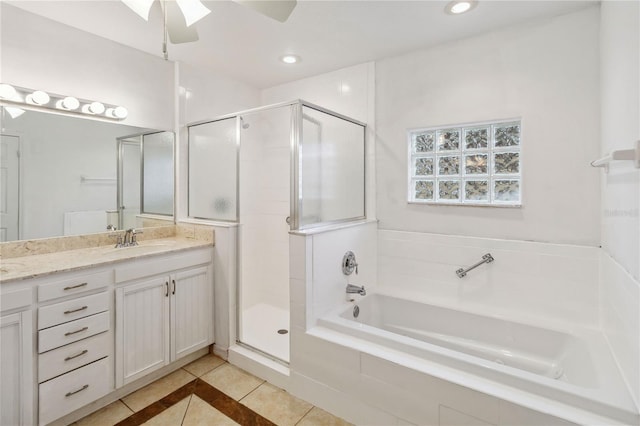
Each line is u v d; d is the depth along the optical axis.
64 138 2.23
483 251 2.40
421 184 2.71
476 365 1.56
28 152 2.07
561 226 2.12
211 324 2.56
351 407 1.84
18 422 1.58
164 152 2.79
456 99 2.46
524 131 2.22
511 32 2.23
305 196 2.25
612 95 1.66
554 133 2.12
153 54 2.69
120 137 2.51
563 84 2.08
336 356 1.89
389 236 2.81
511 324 2.19
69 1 1.94
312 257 2.11
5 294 1.53
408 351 1.76
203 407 1.96
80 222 2.31
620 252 1.53
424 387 1.59
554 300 2.16
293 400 2.04
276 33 2.33
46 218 2.15
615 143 1.59
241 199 3.30
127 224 2.55
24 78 2.04
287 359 2.32
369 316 2.63
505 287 2.33
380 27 2.24
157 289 2.19
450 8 2.01
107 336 1.93
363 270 2.69
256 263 3.49
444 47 2.50
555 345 2.02
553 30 2.10
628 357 1.39
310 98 3.19
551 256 2.16
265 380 2.24
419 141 2.71
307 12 2.05
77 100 2.21
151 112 2.70
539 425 1.31
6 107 1.98
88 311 1.83
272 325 2.99
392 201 2.80
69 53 2.23
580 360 1.79
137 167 2.62
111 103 2.45
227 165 2.64
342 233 2.41
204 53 2.67
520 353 2.14
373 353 1.77
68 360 1.75
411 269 2.72
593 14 1.98
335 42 2.47
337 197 2.58
